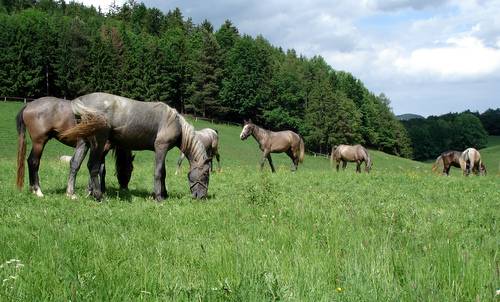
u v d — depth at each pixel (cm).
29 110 1098
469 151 3103
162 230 767
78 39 8644
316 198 1291
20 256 514
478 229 861
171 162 4616
